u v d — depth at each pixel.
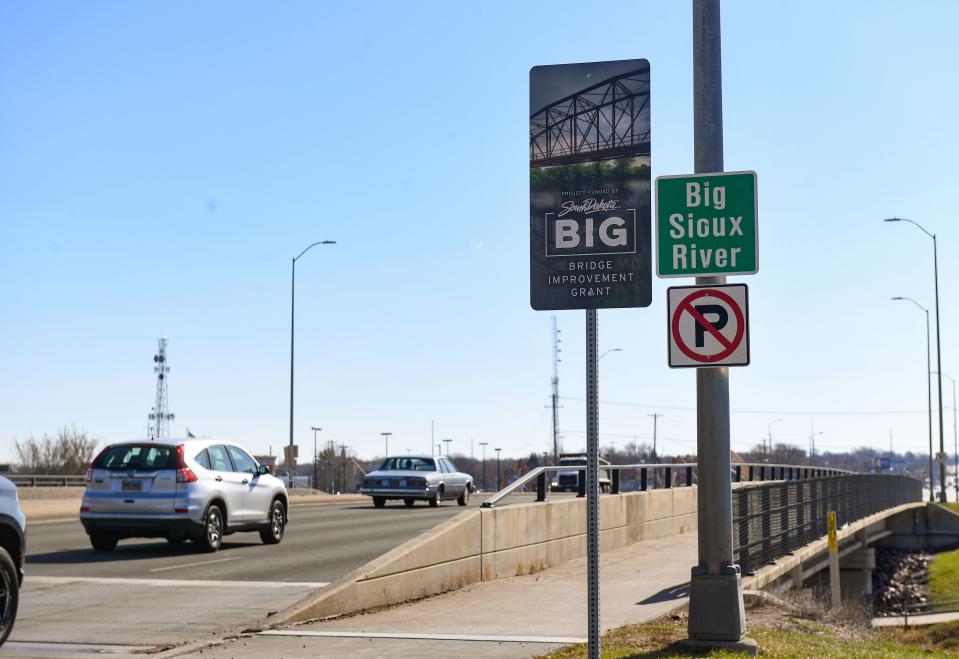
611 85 7.42
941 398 64.19
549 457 98.31
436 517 30.03
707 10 10.11
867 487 43.38
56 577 15.75
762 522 20.34
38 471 82.19
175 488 18.61
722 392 10.02
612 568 19.02
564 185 7.38
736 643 9.76
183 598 13.77
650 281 7.23
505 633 11.40
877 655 11.95
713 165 9.99
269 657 9.85
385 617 12.75
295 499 43.41
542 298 7.34
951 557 57.66
